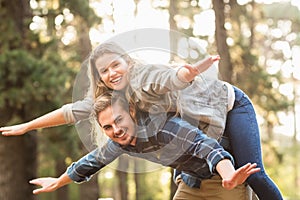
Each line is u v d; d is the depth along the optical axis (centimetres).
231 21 2016
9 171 1504
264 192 394
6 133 395
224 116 375
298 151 3488
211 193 414
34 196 1543
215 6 1808
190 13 2147
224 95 374
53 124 391
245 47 1988
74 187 2847
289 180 3612
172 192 1712
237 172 309
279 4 3219
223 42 1789
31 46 1553
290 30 3366
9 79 1389
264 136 2389
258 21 2275
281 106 2000
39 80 1405
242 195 416
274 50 3331
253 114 398
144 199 3206
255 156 391
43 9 1678
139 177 3066
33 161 1547
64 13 1694
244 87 1959
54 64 1609
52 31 1759
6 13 1504
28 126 396
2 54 1403
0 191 1502
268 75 1973
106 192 3278
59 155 1919
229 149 398
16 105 1401
